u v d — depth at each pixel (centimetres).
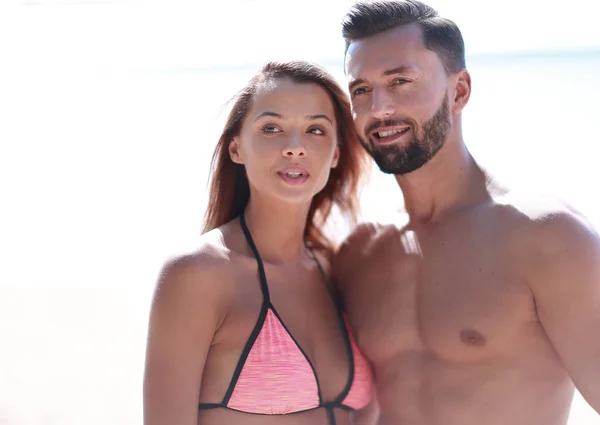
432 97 250
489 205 249
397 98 249
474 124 1352
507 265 235
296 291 255
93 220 1146
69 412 621
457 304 241
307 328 251
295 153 241
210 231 254
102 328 808
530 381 234
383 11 252
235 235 252
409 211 269
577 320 223
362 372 256
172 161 1373
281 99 244
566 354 226
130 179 1319
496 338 234
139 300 883
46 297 895
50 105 1622
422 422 242
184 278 234
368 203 607
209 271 236
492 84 1591
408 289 254
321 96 250
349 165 277
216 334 238
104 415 617
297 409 235
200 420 238
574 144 1219
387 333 253
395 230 269
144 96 1669
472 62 1722
